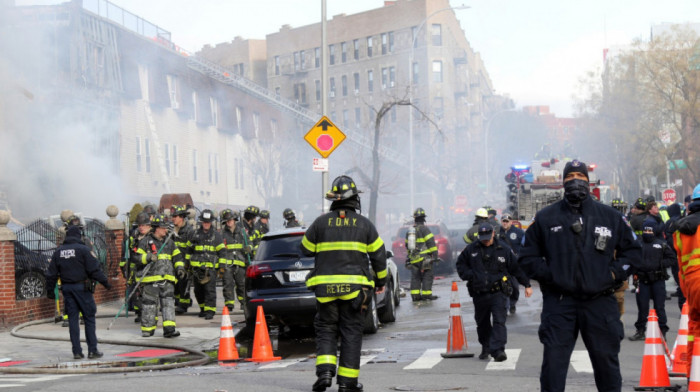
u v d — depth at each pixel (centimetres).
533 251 617
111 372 1065
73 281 1192
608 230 602
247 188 5944
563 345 609
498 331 1068
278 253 1340
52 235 1822
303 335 1470
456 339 1138
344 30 8669
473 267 1081
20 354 1255
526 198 2819
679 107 5275
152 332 1439
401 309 1884
